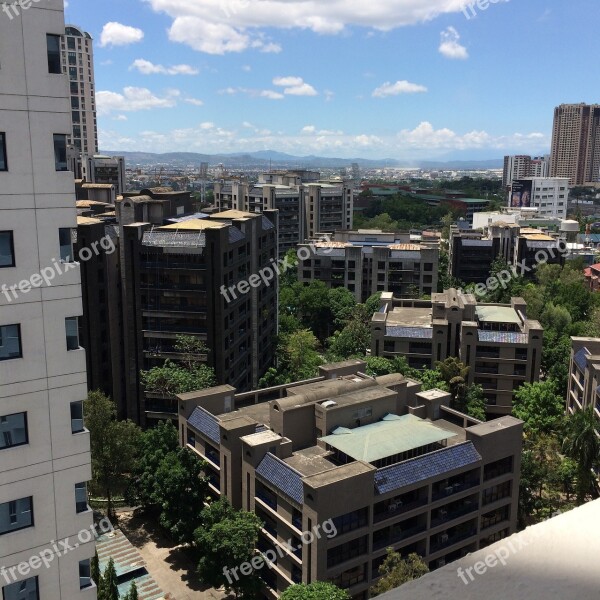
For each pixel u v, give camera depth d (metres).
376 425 66.50
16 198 29.42
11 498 31.17
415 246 167.75
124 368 103.25
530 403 94.38
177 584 66.31
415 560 53.72
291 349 121.31
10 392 30.50
